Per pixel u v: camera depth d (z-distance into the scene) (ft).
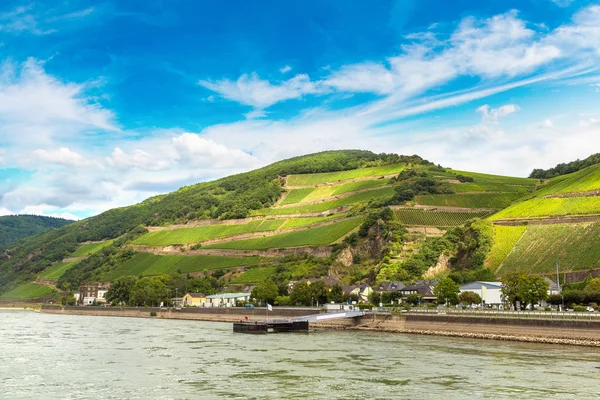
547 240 622.54
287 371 244.22
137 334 454.81
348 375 231.71
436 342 350.84
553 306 475.31
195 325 585.63
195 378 229.66
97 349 337.52
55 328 535.60
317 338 399.24
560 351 292.20
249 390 204.13
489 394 191.11
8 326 568.41
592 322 315.99
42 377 235.61
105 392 203.92
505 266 618.03
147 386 214.07
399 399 186.60
